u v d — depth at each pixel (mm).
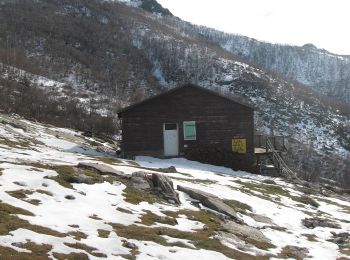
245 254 14680
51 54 147750
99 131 70750
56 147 38219
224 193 24875
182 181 25781
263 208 23750
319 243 18812
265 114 133500
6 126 40969
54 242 11812
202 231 16156
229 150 39938
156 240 13984
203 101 39938
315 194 33938
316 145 117125
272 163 42844
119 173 21625
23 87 88750
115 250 12320
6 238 11312
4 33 153000
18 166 19156
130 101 112375
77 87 116375
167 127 39656
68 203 15797
